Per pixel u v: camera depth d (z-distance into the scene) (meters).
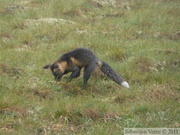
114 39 60.34
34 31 62.09
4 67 44.12
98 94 41.00
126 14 76.25
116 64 48.69
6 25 65.00
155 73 46.59
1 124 31.88
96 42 56.75
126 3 85.56
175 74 46.84
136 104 37.84
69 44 55.72
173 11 79.31
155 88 41.41
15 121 32.44
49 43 58.56
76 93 40.66
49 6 76.25
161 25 69.75
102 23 68.75
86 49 42.34
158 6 83.00
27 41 58.16
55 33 61.16
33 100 37.09
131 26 68.00
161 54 53.53
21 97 37.00
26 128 31.66
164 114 35.50
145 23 69.94
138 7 83.50
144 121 34.06
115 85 43.22
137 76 45.47
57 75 42.12
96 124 33.34
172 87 42.69
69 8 75.31
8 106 34.38
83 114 34.12
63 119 33.53
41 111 34.50
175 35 65.25
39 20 67.38
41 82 41.06
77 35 60.78
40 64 47.16
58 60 42.38
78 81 43.44
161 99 39.88
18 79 41.88
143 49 55.19
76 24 66.56
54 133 31.39
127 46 56.28
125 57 51.91
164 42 60.41
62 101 36.06
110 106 36.09
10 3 79.00
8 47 55.19
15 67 44.72
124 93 40.28
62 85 41.28
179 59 52.09
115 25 67.88
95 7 80.31
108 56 51.81
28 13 71.12
